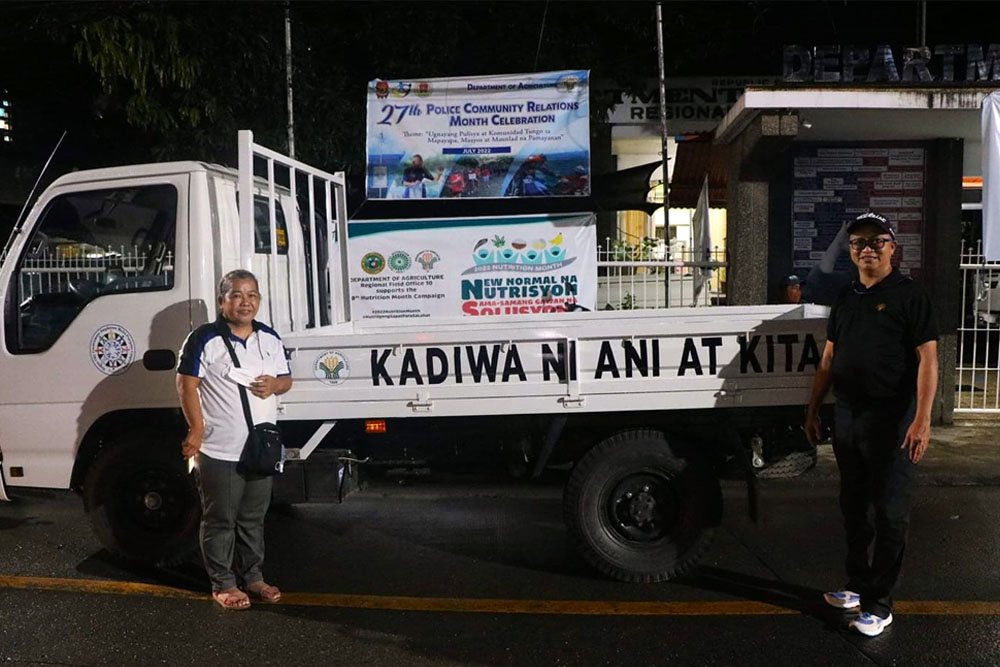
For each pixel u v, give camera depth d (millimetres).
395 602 4504
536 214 7762
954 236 8391
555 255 7789
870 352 3953
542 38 9820
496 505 6277
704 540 4648
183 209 4785
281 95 9141
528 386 4605
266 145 9008
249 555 4500
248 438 4289
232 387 4258
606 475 4648
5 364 4941
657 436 4641
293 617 4324
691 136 11453
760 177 7953
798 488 6602
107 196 4906
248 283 4301
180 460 4820
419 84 7480
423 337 4613
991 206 6973
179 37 8633
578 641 4020
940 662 3768
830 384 4328
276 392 4379
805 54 7426
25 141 11562
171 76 8508
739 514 5949
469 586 4719
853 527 4176
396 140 7539
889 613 4062
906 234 8594
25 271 4961
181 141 9141
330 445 4898
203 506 4371
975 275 8508
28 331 4961
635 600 4492
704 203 8414
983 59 7375
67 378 4895
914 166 8508
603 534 4699
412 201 8594
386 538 5551
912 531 5543
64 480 4980
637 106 11711
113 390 4844
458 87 7465
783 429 4805
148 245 4898
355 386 4637
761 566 4961
